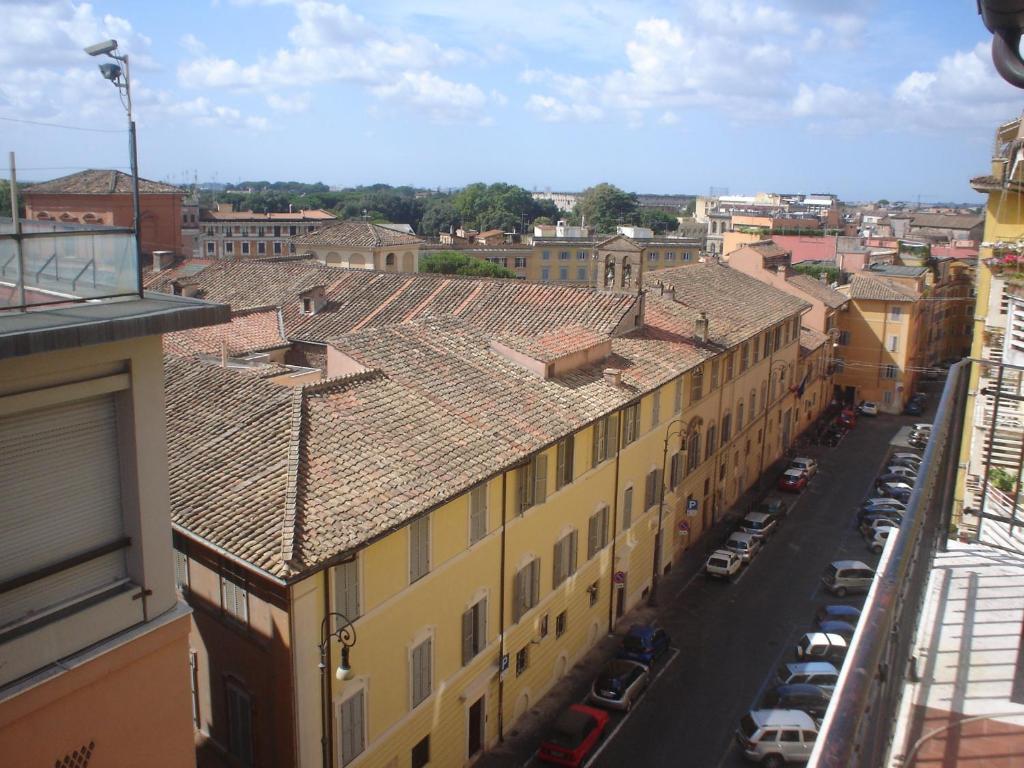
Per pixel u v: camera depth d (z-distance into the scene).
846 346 74.06
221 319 10.99
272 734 18.97
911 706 5.60
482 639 25.00
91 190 63.03
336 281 46.75
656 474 36.69
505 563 25.59
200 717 20.92
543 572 28.06
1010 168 24.58
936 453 5.82
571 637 31.02
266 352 38.91
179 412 23.64
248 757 19.73
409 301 42.81
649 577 37.94
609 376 31.44
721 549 41.09
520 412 27.08
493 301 40.72
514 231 155.25
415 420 24.30
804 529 46.94
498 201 182.25
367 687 20.31
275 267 50.19
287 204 178.88
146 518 11.04
